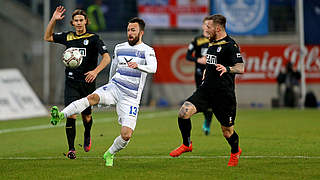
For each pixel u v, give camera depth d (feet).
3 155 105.40
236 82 284.61
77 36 97.25
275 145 117.08
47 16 276.82
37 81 296.30
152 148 113.80
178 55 285.64
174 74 286.25
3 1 300.61
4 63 299.17
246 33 277.03
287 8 296.30
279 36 281.54
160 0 275.39
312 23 277.85
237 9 276.21
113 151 86.63
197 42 143.74
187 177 76.13
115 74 87.81
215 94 85.10
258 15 276.82
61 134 150.51
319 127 164.04
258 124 177.17
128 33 85.97
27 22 299.99
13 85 217.56
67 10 285.23
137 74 86.02
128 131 84.53
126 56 86.63
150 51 86.02
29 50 298.35
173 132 152.46
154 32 287.28
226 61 84.89
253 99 284.00
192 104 85.51
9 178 76.23
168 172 80.53
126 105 85.61
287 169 82.89
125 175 77.87
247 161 91.97
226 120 85.51
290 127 164.96
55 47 295.28
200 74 143.23
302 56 267.59
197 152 105.60
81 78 97.81
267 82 282.97
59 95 293.02
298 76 275.18
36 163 91.15
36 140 135.33
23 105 214.90
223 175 77.66
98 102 85.40
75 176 77.10
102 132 154.30
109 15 304.91
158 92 287.69
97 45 95.81
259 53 282.56
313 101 270.67
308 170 81.82
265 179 74.33
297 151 106.11
